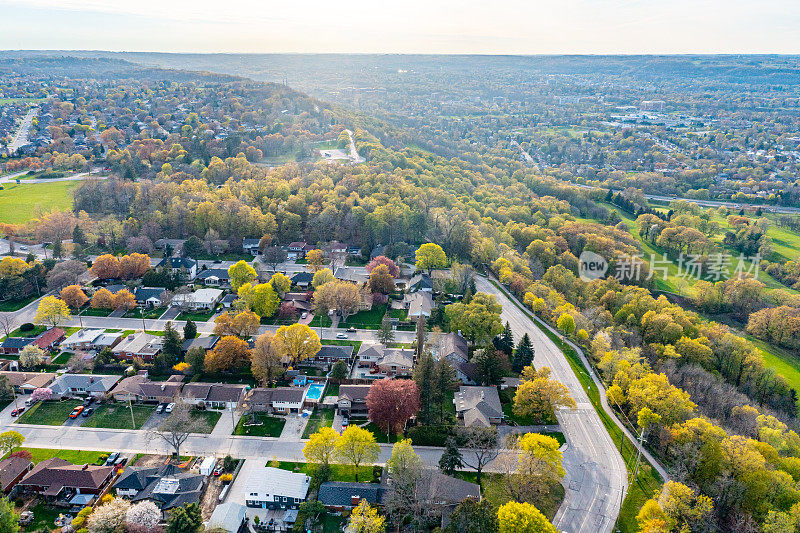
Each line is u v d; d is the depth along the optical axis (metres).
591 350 176.12
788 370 183.38
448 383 148.62
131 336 173.38
